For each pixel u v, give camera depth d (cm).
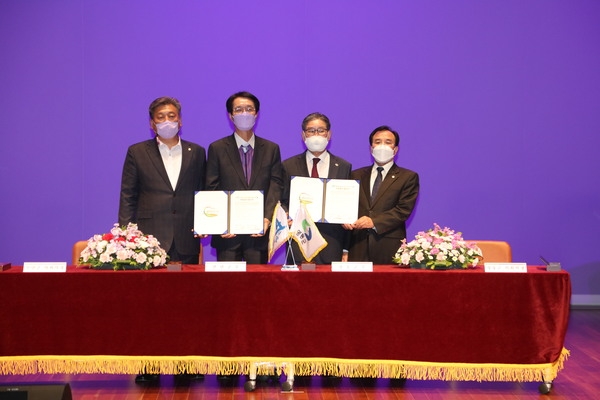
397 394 420
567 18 647
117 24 625
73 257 494
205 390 425
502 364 406
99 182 634
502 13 642
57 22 623
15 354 402
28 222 634
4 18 621
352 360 406
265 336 407
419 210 650
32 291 403
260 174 470
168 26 627
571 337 567
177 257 459
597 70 652
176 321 405
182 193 461
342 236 475
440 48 640
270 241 420
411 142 644
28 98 627
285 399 407
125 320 405
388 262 475
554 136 654
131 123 631
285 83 636
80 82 627
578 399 411
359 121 640
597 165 658
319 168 475
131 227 425
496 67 645
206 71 631
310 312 406
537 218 657
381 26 637
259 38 633
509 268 414
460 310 405
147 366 411
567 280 409
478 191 652
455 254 414
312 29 634
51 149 630
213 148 474
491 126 648
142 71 629
